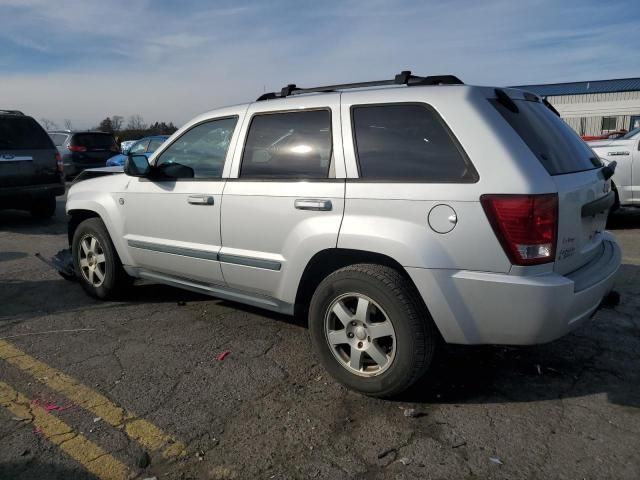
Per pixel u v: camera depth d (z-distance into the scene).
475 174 2.88
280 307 3.79
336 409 3.16
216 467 2.65
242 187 3.79
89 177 6.14
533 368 3.62
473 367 3.64
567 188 2.94
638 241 7.46
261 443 2.83
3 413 3.13
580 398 3.24
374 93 3.37
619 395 3.27
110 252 4.89
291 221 3.50
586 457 2.68
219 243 3.98
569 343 4.00
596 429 2.91
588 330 4.23
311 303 3.41
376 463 2.66
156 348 4.03
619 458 2.67
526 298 2.78
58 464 2.67
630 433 2.88
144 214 4.50
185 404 3.22
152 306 4.96
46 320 4.63
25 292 5.43
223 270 3.97
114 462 2.69
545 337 2.86
